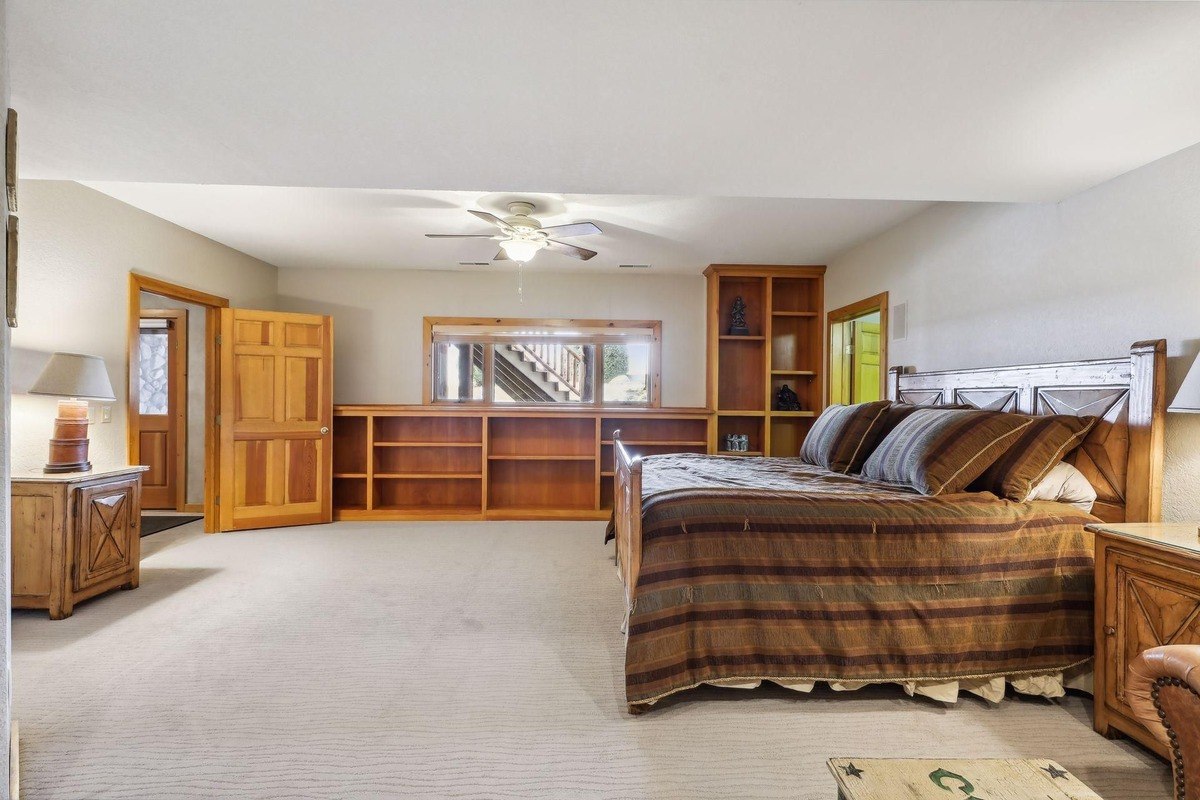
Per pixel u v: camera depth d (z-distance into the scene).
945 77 1.62
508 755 1.72
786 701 2.03
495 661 2.33
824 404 5.16
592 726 1.88
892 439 2.69
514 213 3.60
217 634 2.58
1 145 1.12
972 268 3.17
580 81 1.66
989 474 2.29
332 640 2.52
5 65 1.15
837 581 2.01
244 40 1.46
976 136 1.98
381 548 4.12
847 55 1.51
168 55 1.53
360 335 5.56
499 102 1.79
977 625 2.00
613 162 2.27
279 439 4.78
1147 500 2.05
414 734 1.82
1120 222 2.28
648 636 1.94
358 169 2.36
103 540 2.98
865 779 1.02
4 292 1.13
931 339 3.54
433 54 1.53
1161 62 1.51
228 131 2.00
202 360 5.34
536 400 5.69
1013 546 2.04
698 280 5.66
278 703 1.99
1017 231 2.83
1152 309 2.14
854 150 2.12
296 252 4.90
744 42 1.46
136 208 3.72
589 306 5.66
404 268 5.52
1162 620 1.63
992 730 1.87
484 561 3.80
